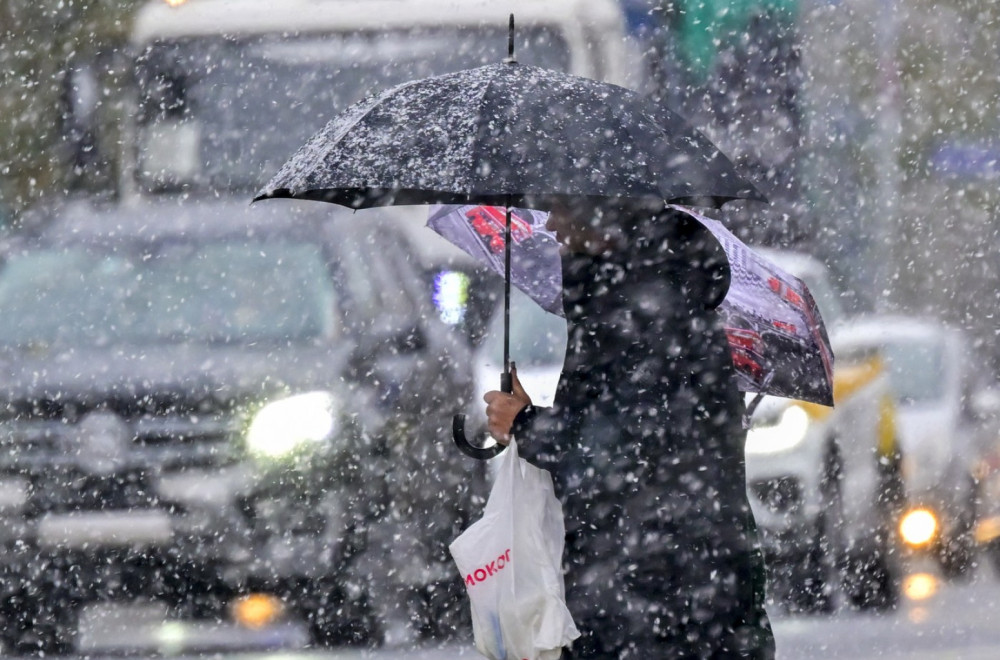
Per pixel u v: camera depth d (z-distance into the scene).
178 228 32.62
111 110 36.94
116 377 26.84
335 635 26.08
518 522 16.69
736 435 16.55
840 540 29.03
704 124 50.06
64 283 31.08
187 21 37.09
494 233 19.62
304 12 37.03
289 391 26.64
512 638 16.58
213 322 29.92
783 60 50.28
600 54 38.00
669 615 16.34
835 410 29.50
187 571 26.03
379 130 16.42
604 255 16.58
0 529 26.09
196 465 26.12
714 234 17.47
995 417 31.17
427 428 26.77
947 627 26.95
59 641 25.80
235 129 36.34
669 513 16.30
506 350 17.80
